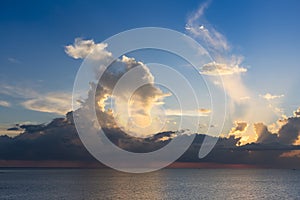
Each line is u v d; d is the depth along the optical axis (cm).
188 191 12219
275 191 12544
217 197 10388
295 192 12150
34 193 11181
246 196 10725
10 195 10625
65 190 12325
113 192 11556
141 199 9619
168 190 12612
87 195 10531
